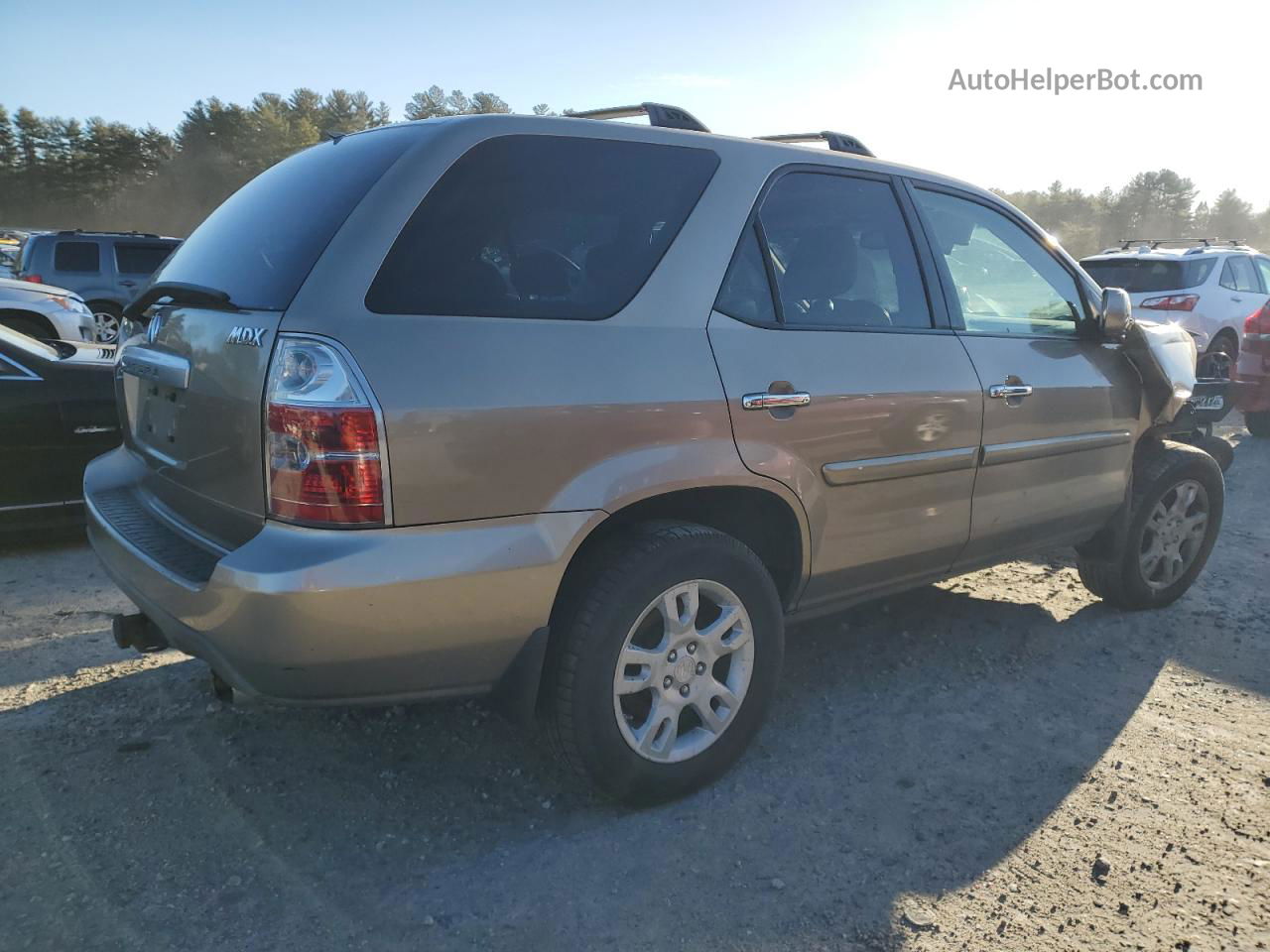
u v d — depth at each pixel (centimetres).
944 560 341
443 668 230
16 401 479
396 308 222
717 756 279
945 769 298
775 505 285
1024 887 240
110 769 284
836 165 317
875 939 220
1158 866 249
